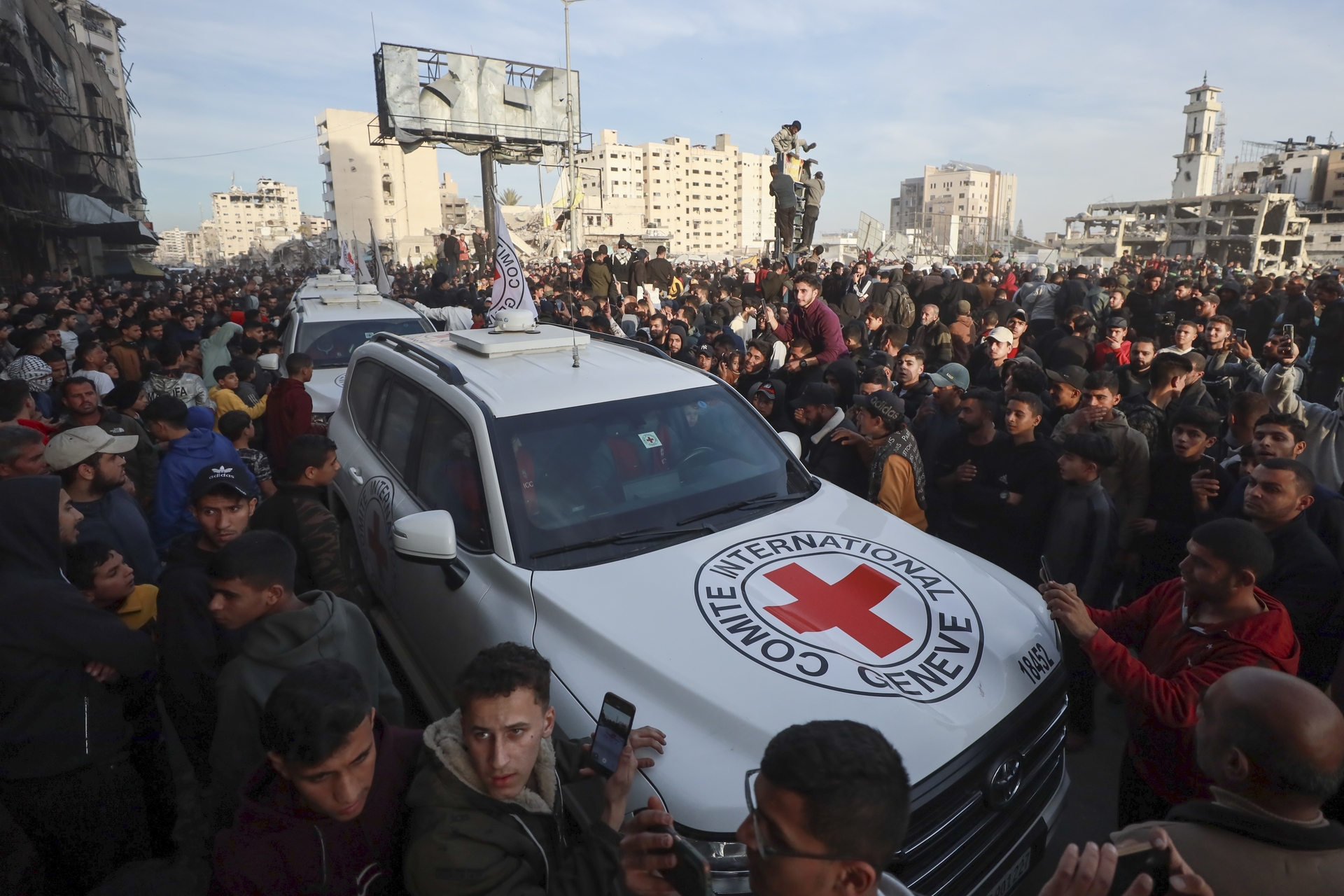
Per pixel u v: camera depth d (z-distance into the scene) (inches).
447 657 124.3
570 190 1412.4
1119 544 141.6
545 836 65.7
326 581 125.3
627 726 69.7
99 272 1273.4
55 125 1029.2
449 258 1030.4
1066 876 50.5
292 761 59.5
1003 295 501.0
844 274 480.4
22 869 112.4
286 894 62.9
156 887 115.3
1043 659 106.3
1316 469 171.3
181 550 107.0
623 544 120.6
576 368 155.4
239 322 470.0
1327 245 3538.4
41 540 99.8
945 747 87.0
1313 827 56.4
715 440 144.4
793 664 94.9
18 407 190.2
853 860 42.3
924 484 164.6
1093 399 159.8
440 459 140.1
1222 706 59.7
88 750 101.9
